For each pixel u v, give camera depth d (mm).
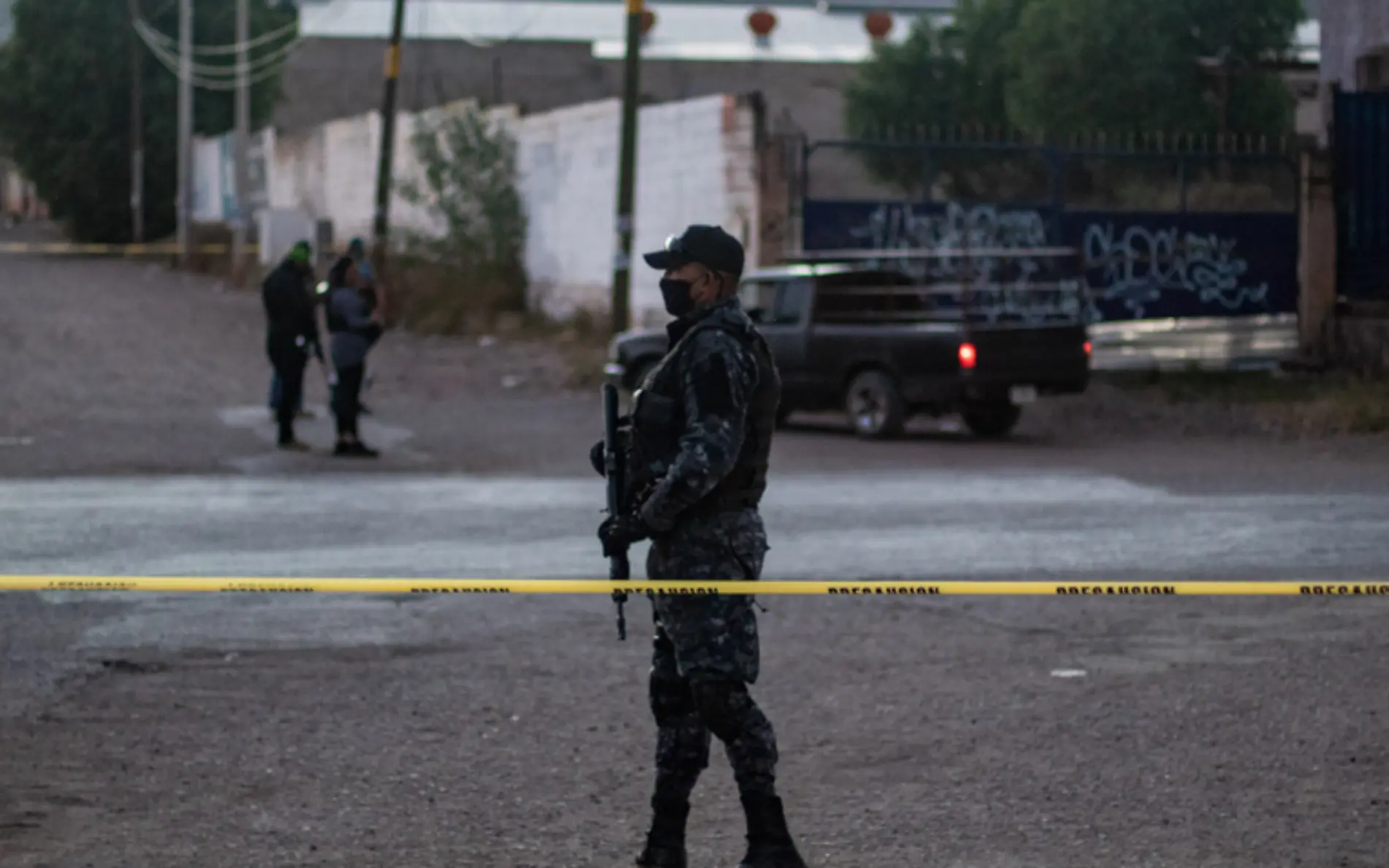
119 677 16391
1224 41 64250
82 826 11859
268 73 133375
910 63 76562
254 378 51562
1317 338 49906
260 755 13727
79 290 87750
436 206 77750
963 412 40344
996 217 51219
